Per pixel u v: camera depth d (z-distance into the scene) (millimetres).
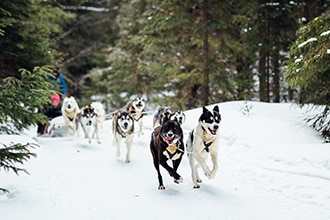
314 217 4734
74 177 6559
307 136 7992
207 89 13641
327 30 7082
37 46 10250
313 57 6996
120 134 7742
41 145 9156
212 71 14172
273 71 14062
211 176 5855
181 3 13617
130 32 19531
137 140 9531
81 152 8586
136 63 18719
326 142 7609
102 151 8688
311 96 8359
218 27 13062
